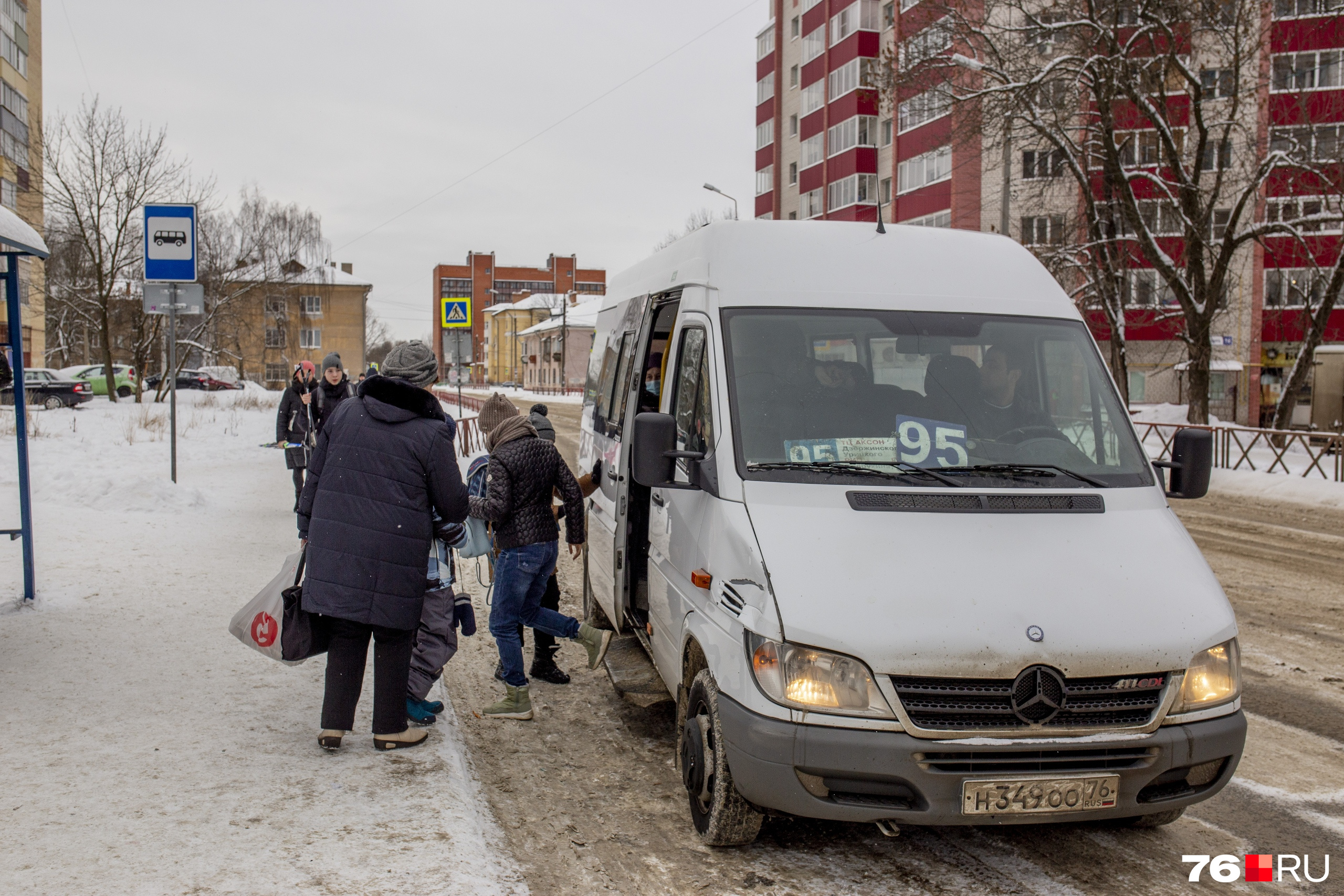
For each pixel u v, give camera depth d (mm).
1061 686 3383
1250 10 22031
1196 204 23203
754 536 3758
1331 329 37156
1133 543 3896
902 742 3322
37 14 43781
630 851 3926
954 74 24000
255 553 9352
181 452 19578
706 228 5125
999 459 4305
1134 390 37375
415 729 4727
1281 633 7438
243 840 3564
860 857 3912
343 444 4414
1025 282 5031
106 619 6754
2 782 4055
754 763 3459
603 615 7020
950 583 3561
